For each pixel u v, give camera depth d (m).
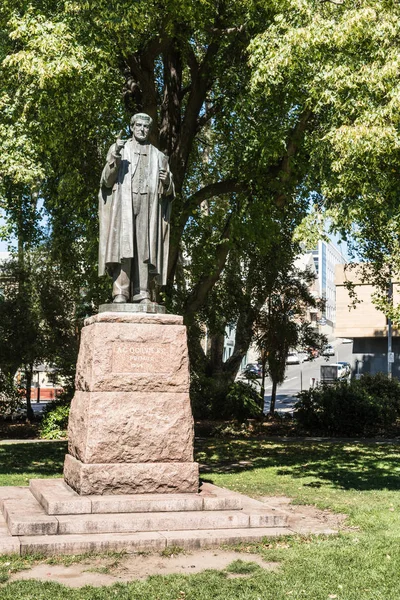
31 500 9.20
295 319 28.73
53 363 25.91
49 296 25.62
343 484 12.58
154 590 6.26
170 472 9.09
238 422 25.30
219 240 18.52
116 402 9.09
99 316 9.28
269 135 15.72
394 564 7.13
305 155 16.30
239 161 17.53
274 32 13.23
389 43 11.53
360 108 11.95
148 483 8.99
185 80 21.97
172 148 18.30
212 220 18.61
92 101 15.47
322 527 8.88
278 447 19.14
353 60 12.08
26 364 25.97
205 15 16.34
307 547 7.76
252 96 15.54
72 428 9.77
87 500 8.38
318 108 13.29
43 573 6.80
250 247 24.39
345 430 23.22
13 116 14.22
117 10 14.38
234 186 17.97
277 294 27.16
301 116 15.62
